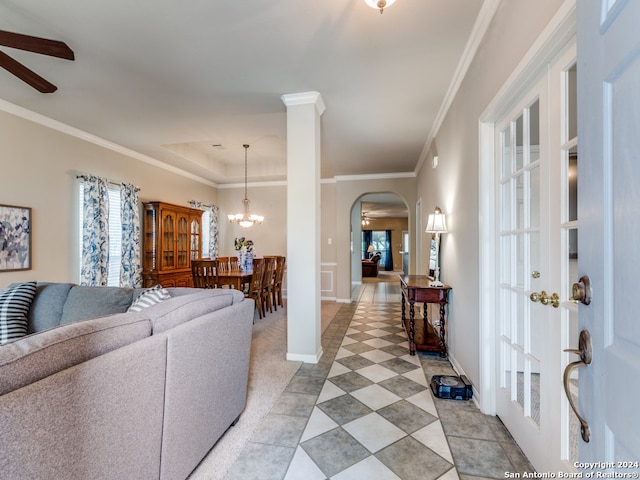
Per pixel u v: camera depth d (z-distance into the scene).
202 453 1.50
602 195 0.63
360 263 9.20
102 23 1.94
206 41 2.12
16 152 3.10
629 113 0.55
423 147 4.42
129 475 1.06
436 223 3.08
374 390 2.32
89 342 1.01
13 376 0.78
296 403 2.13
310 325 2.90
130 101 3.01
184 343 1.34
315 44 2.16
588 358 0.67
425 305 3.68
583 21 0.70
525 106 1.56
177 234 5.15
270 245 6.72
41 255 3.32
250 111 3.25
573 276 1.25
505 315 1.84
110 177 4.21
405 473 1.47
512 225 1.73
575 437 1.23
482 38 1.97
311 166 2.89
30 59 2.31
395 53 2.25
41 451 0.78
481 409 2.01
